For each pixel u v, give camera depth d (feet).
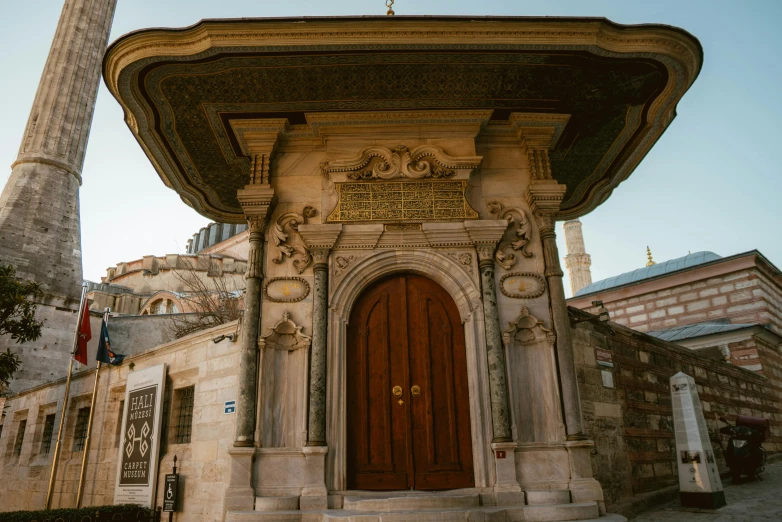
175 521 33.22
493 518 20.63
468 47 24.17
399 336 26.68
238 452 23.20
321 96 27.04
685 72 25.50
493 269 26.55
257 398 24.48
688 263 78.69
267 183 27.68
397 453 24.85
